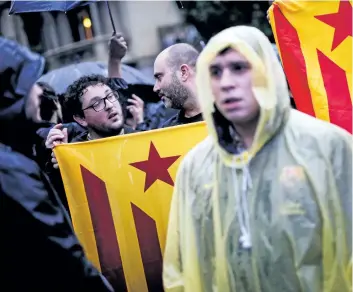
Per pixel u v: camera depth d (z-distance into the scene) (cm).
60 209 221
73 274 217
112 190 277
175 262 234
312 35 279
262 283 215
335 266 211
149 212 277
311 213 210
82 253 220
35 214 215
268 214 214
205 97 221
